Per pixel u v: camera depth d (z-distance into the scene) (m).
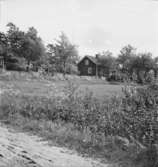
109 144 6.56
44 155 5.42
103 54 61.12
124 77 9.72
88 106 9.21
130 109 7.96
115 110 8.34
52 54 54.44
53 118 9.14
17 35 48.16
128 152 6.04
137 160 5.63
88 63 60.38
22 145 6.02
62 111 9.23
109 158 5.79
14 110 9.92
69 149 6.23
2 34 48.78
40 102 10.41
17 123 8.53
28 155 5.22
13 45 48.47
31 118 9.25
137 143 6.46
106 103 9.32
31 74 30.05
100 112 8.56
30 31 50.56
